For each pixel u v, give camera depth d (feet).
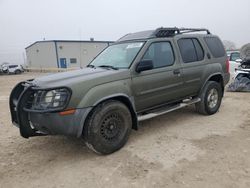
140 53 15.72
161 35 17.48
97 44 158.81
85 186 11.25
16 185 11.59
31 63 165.89
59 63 148.66
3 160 14.10
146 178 11.59
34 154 14.78
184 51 18.53
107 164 13.11
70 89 12.66
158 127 18.43
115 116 14.23
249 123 18.79
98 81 13.66
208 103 20.54
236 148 14.33
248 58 34.09
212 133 16.87
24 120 13.26
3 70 124.16
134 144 15.44
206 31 21.49
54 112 12.46
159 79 16.47
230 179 11.18
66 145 15.92
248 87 32.37
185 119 20.11
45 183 11.65
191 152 14.03
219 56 21.40
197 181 11.12
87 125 13.37
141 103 15.92
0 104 30.76
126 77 14.84
